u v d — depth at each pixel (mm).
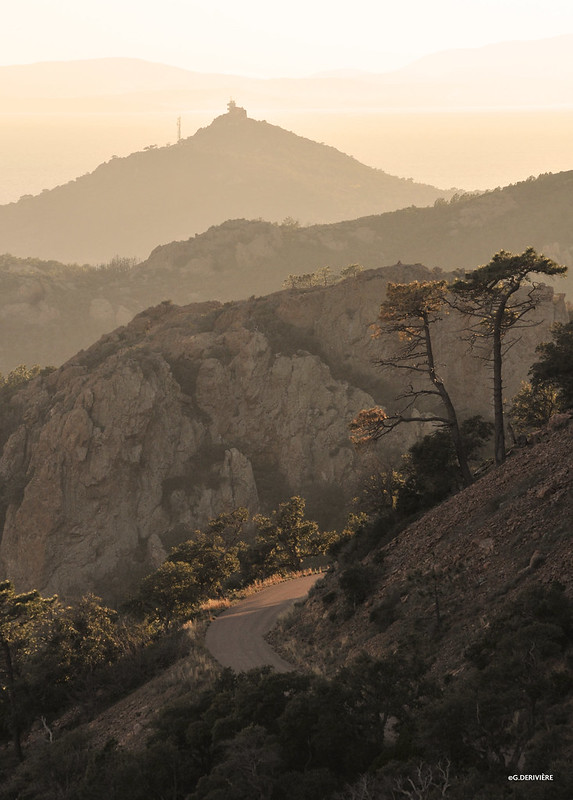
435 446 86375
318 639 63719
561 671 36656
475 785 31734
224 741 40562
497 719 34625
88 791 45844
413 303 81000
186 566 101062
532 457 64062
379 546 75688
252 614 81750
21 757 67625
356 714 40438
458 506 65750
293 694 43812
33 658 77062
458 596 53219
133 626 85062
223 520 129500
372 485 93250
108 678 73125
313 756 40031
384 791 34625
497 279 77125
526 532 54125
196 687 59062
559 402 101250
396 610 56688
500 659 38156
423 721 35688
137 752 48156
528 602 43031
